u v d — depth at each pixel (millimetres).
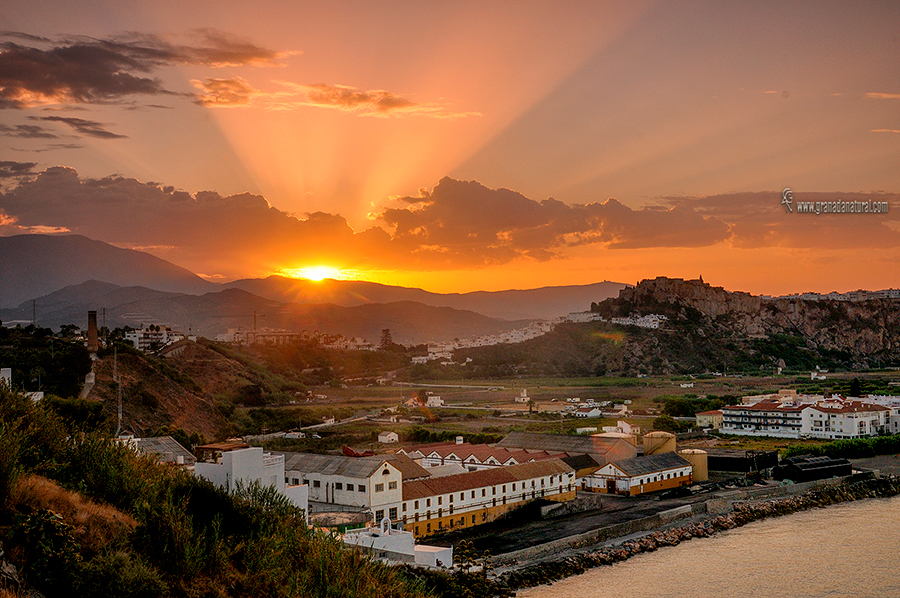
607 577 116500
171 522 55062
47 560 45625
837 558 126125
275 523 66188
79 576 46500
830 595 107750
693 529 143875
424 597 70188
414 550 100500
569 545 130500
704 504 161375
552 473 162500
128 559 49438
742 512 156750
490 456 181375
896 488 186000
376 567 68250
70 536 48594
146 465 68188
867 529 147250
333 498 132750
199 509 62938
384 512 130875
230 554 58125
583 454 198625
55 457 61781
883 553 129125
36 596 44031
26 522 46750
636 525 144375
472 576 95812
